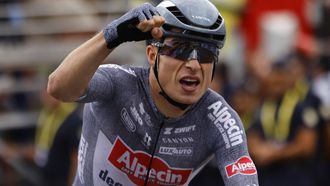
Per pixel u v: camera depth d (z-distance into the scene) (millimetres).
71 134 15750
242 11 19172
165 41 8422
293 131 16484
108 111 8883
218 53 8547
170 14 8375
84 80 8250
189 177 9062
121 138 8914
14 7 18062
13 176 16781
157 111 8789
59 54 17891
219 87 17672
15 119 17500
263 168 16391
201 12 8383
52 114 16266
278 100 16625
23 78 17844
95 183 9133
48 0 18156
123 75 8828
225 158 8727
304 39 18953
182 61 8414
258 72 17359
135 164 8953
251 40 19000
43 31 18016
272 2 19188
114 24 8141
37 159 16641
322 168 16766
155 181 9008
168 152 8891
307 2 19391
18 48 17906
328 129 16797
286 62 16734
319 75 17969
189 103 8508
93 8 18250
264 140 16547
